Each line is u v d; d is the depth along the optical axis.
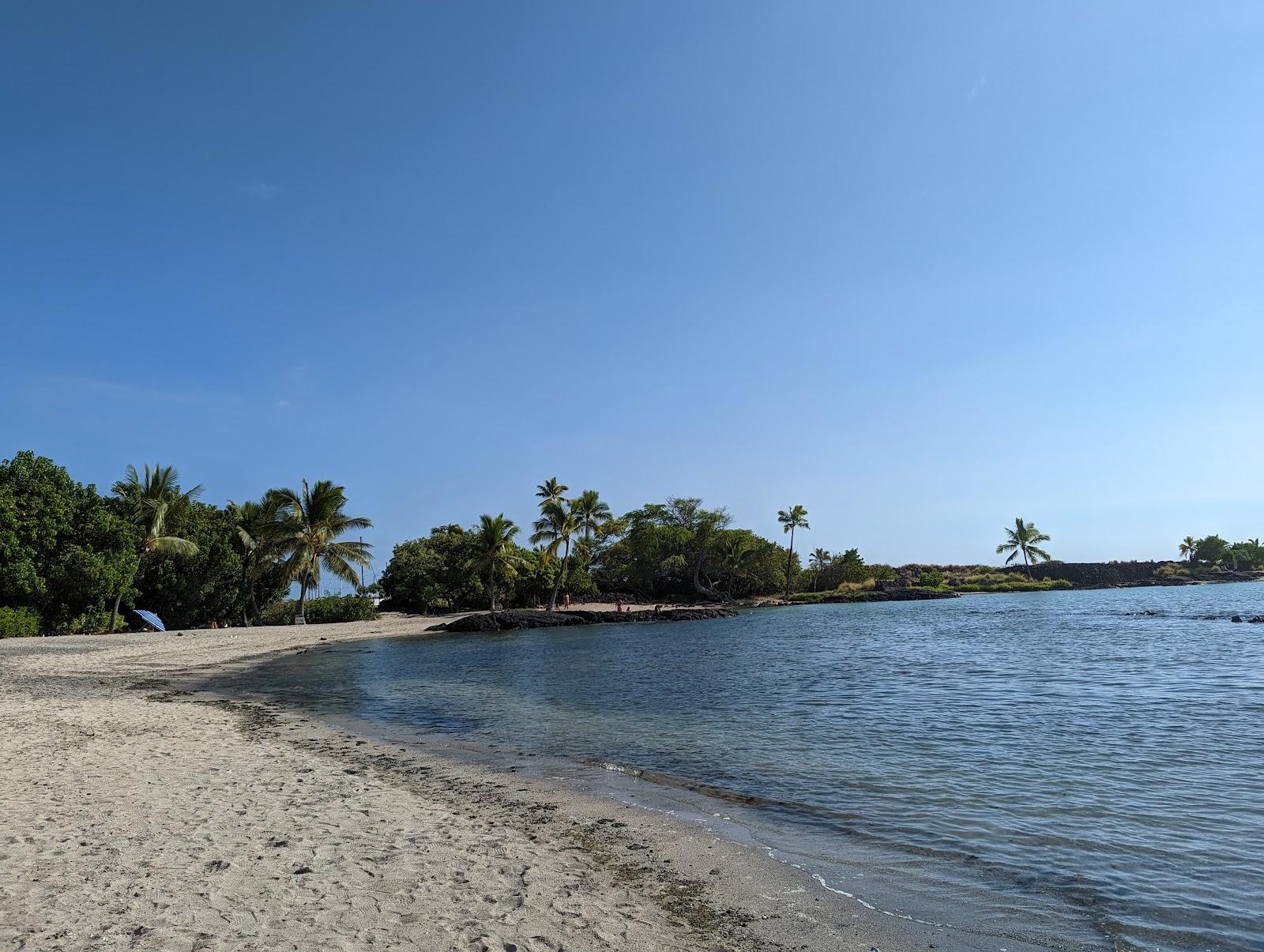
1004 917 6.05
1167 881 6.82
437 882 6.50
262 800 9.06
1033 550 131.25
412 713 17.22
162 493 46.12
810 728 15.08
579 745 13.41
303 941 5.16
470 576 67.62
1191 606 67.38
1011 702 18.00
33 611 36.97
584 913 5.94
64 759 11.05
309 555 52.72
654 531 82.69
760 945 5.50
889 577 114.94
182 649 33.53
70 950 4.89
